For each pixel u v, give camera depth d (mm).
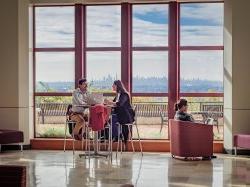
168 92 10898
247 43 10195
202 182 6918
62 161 8992
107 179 7137
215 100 10758
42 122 11297
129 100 9789
